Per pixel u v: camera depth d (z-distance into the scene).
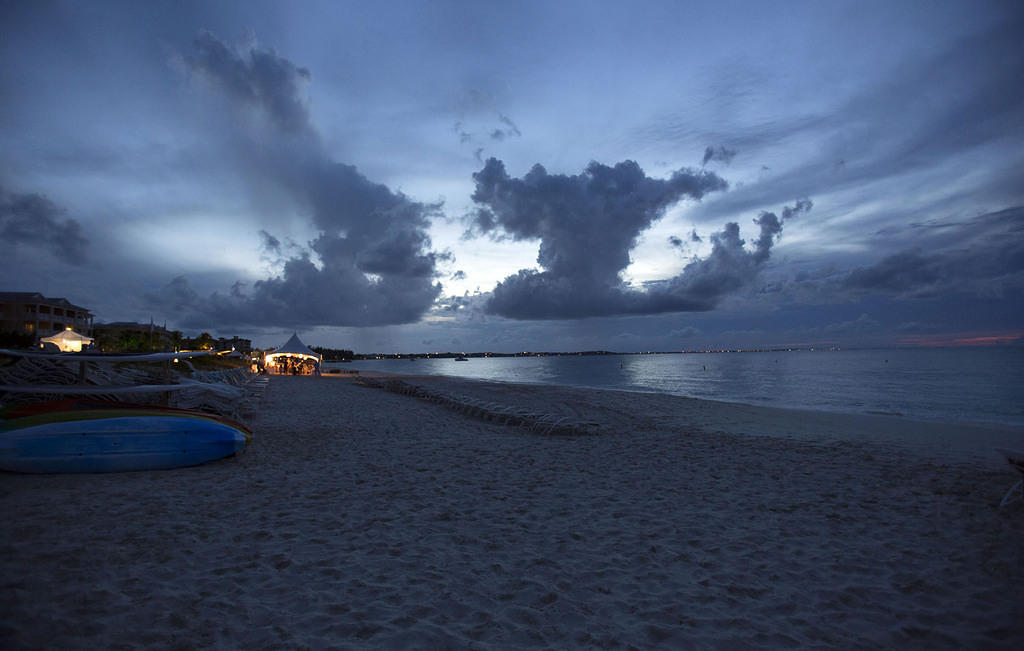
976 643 2.97
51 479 5.95
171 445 6.70
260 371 42.50
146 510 4.88
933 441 11.06
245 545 4.10
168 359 7.67
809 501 5.82
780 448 9.58
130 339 53.09
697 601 3.38
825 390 29.33
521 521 4.94
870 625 3.14
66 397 8.70
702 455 8.67
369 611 3.11
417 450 8.59
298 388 23.39
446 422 12.62
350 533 4.46
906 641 2.97
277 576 3.55
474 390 25.98
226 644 2.69
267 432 10.06
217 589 3.32
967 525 5.01
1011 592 3.60
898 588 3.64
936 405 21.09
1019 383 32.66
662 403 19.30
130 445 6.52
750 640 2.93
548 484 6.45
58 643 2.60
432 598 3.31
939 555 4.25
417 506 5.34
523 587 3.51
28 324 47.16
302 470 6.89
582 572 3.79
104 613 2.93
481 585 3.53
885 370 50.75
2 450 6.01
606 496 5.92
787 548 4.36
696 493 6.12
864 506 5.64
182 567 3.63
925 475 7.25
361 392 22.25
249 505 5.19
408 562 3.88
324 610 3.11
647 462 7.98
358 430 10.80
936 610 3.33
